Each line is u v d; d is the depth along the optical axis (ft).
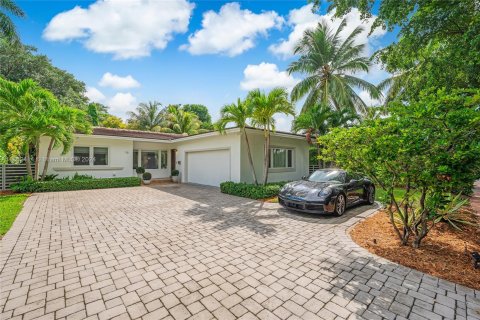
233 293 8.61
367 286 9.07
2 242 13.78
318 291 8.73
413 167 10.78
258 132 35.09
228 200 27.40
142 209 22.86
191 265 10.91
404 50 18.15
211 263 11.12
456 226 15.62
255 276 9.89
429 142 9.90
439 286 9.02
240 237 14.82
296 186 21.66
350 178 23.06
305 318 7.23
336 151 14.66
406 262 11.10
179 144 50.31
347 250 12.69
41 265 10.84
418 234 13.32
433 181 10.11
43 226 17.11
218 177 40.01
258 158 38.09
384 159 11.16
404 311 7.54
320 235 15.15
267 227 16.90
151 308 7.73
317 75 53.16
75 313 7.45
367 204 25.09
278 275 9.97
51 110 31.76
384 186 13.57
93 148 42.86
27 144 32.53
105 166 43.75
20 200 26.76
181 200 27.55
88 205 24.80
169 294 8.54
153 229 16.47
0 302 7.98
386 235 14.90
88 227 16.92
